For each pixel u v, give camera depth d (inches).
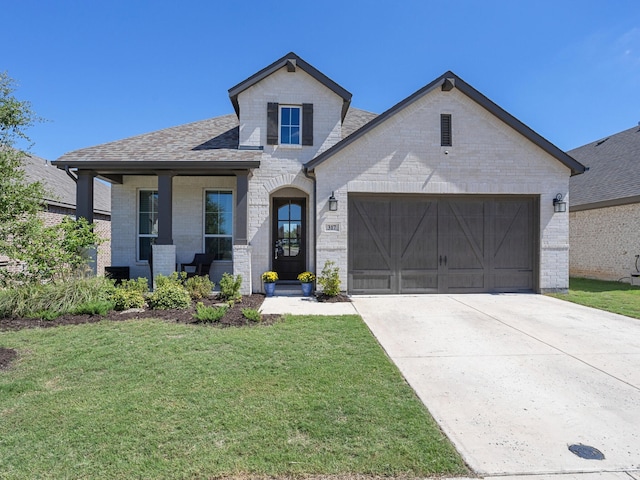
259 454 108.3
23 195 244.5
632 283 510.6
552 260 402.9
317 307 326.6
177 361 182.7
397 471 102.7
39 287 284.0
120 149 402.9
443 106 396.2
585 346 217.8
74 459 104.9
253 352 197.0
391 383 160.6
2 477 97.1
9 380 159.0
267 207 405.1
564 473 103.4
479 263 404.8
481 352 206.5
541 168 402.3
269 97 410.0
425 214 401.1
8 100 249.4
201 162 370.0
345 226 385.1
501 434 123.0
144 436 116.8
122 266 450.3
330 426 124.3
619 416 136.0
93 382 157.9
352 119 518.3
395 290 395.9
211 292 377.7
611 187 573.0
